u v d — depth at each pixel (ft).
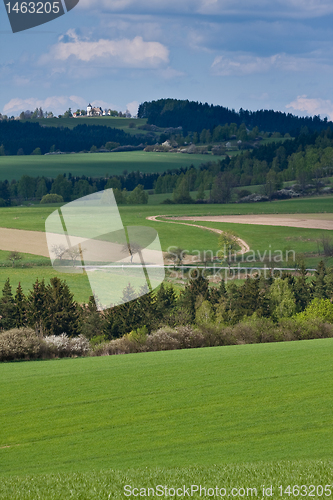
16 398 62.59
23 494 31.45
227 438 49.55
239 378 68.95
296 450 45.80
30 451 47.85
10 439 50.85
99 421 55.01
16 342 91.15
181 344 99.35
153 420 54.95
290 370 72.23
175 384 67.00
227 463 42.37
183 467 39.42
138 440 49.78
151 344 98.32
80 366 78.02
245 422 53.72
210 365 76.07
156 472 36.73
